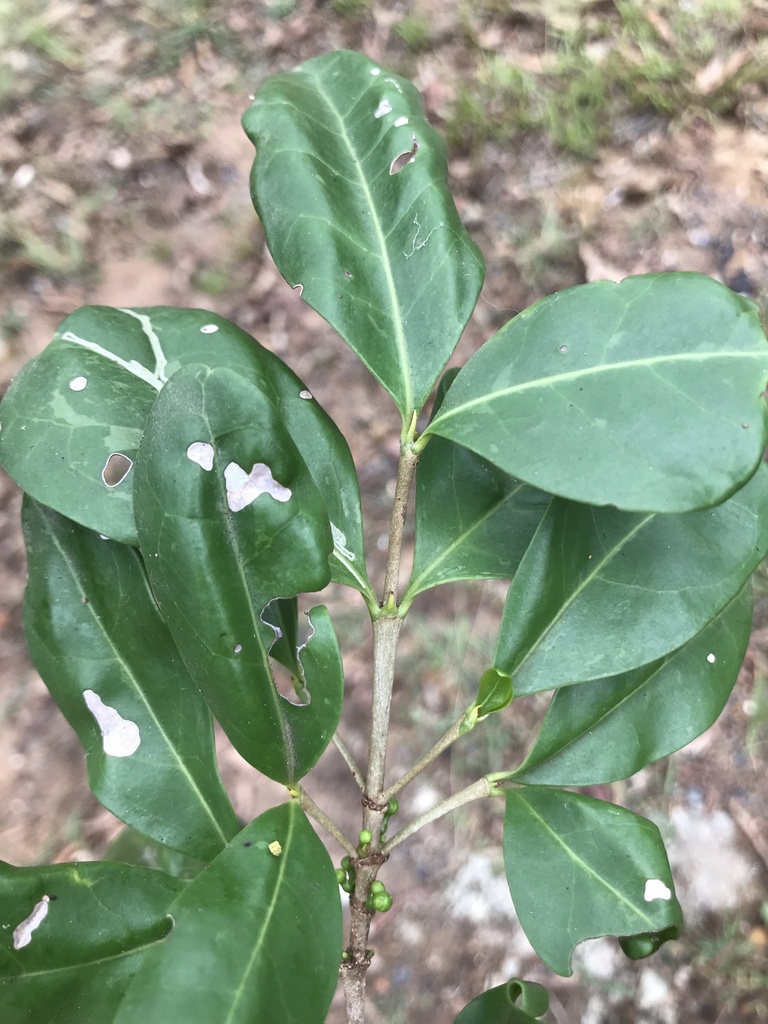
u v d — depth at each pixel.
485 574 0.22
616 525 0.20
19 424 0.20
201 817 0.21
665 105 0.66
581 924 0.20
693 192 0.63
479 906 0.49
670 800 0.50
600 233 0.64
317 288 0.20
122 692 0.21
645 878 0.21
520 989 0.21
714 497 0.15
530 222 0.65
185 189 0.69
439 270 0.21
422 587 0.22
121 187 0.70
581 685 0.22
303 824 0.18
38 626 0.21
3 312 0.65
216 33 0.74
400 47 0.71
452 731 0.20
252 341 0.22
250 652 0.17
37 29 0.75
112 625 0.22
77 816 0.53
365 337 0.20
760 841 0.49
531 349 0.18
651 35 0.68
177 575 0.17
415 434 0.20
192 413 0.16
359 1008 0.23
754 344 0.16
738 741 0.51
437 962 0.48
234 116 0.72
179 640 0.17
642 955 0.21
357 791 0.52
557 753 0.22
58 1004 0.18
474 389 0.18
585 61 0.68
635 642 0.20
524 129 0.67
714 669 0.23
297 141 0.22
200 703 0.22
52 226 0.68
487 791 0.22
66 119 0.72
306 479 0.17
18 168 0.70
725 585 0.20
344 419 0.62
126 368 0.21
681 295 0.17
